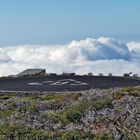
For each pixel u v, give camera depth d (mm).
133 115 32656
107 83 69938
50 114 36656
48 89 65438
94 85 68125
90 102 40719
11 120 34750
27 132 29672
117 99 44250
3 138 28672
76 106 39406
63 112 37469
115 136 28062
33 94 58875
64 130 30797
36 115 37156
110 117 35094
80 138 28531
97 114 36656
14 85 70125
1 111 41469
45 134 29016
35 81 73250
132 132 27828
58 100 45438
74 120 35469
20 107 42250
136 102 41844
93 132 29859
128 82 71000
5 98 56156
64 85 68500
